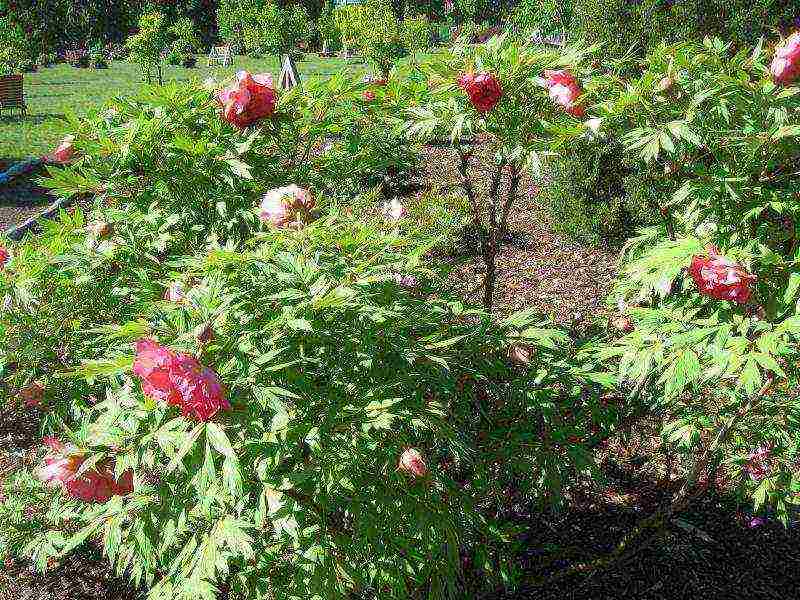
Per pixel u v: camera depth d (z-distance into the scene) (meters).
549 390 2.44
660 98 2.64
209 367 1.57
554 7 16.81
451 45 3.13
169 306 1.78
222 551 1.68
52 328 2.34
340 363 1.88
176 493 1.69
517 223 7.13
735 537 3.27
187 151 2.85
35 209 9.22
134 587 3.13
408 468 1.82
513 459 2.42
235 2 40.78
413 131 2.98
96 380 2.32
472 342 2.36
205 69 29.77
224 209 2.77
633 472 3.61
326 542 1.85
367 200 3.22
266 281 1.81
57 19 43.66
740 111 2.59
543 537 3.22
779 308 2.12
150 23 22.97
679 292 2.80
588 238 6.42
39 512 3.07
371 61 20.44
